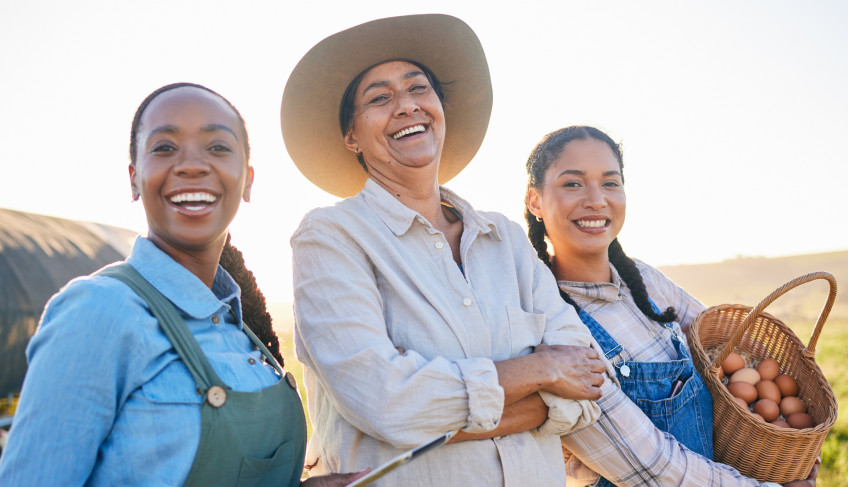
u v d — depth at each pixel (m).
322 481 2.15
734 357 3.38
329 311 2.33
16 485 1.52
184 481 1.69
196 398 1.75
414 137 2.73
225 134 1.95
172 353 1.77
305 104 3.03
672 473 2.62
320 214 2.52
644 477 2.62
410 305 2.41
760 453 2.90
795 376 3.30
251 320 2.42
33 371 1.60
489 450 2.31
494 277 2.65
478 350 2.44
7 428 5.06
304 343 2.40
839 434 7.68
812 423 3.10
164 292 1.86
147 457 1.67
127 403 1.70
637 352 3.03
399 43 2.93
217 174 1.92
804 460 2.88
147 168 1.88
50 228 6.74
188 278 1.92
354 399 2.21
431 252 2.56
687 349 3.14
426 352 2.37
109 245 7.14
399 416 2.15
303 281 2.44
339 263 2.40
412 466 2.27
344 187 3.35
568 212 3.13
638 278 3.25
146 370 1.71
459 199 2.80
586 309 3.11
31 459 1.54
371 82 2.84
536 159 3.35
